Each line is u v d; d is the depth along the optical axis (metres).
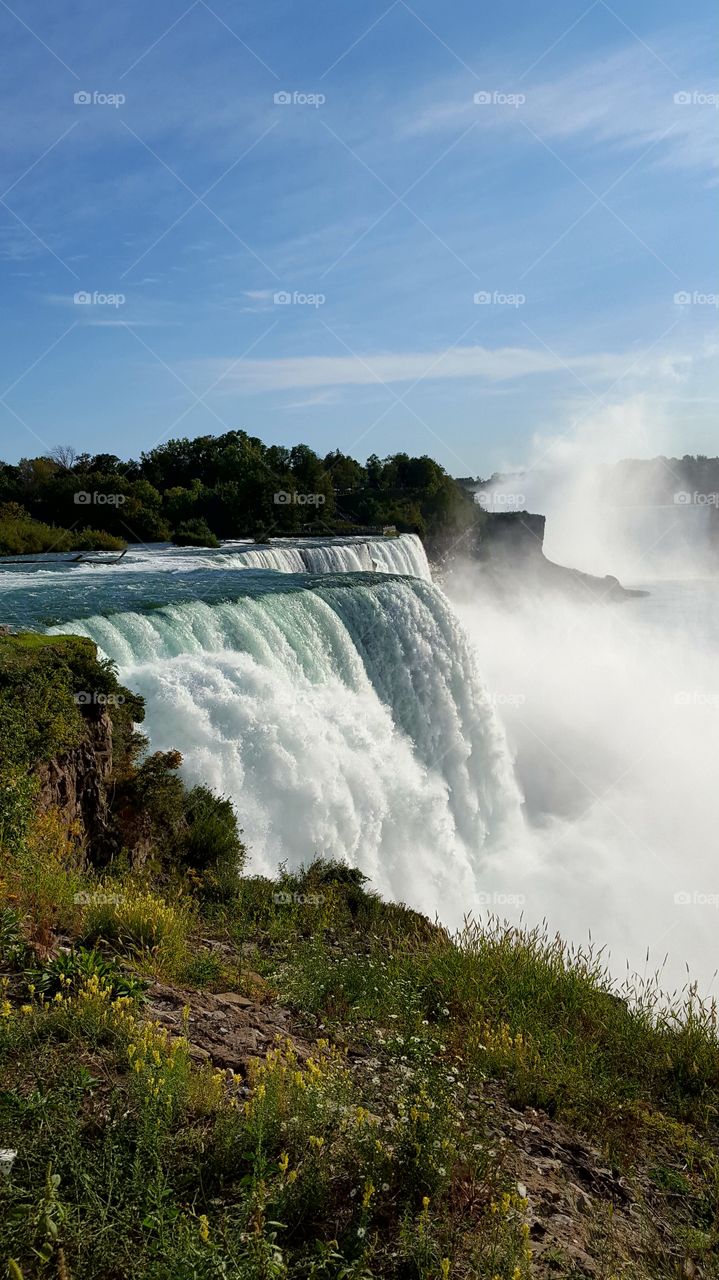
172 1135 5.83
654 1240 6.53
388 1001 10.43
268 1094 6.22
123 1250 4.69
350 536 80.94
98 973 8.02
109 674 18.64
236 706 21.52
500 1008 10.80
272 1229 5.20
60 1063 6.29
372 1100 7.09
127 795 17.12
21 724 14.84
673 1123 8.84
